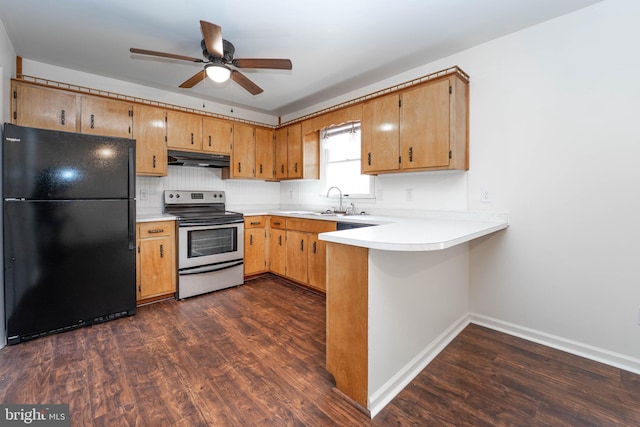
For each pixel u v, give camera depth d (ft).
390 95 8.69
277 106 13.35
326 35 7.38
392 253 5.15
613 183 5.99
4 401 4.82
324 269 9.91
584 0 6.02
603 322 6.16
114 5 6.21
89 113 8.85
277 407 4.75
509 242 7.39
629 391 5.14
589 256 6.30
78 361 5.99
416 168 8.09
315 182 12.97
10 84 7.62
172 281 9.72
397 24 6.91
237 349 6.52
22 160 6.72
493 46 7.55
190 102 12.04
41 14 6.53
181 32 7.26
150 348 6.54
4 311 6.61
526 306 7.18
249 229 11.82
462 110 7.77
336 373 5.13
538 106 6.87
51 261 7.13
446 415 4.59
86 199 7.59
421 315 6.04
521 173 7.14
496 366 5.94
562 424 4.39
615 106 5.92
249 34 7.32
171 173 11.71
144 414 4.55
